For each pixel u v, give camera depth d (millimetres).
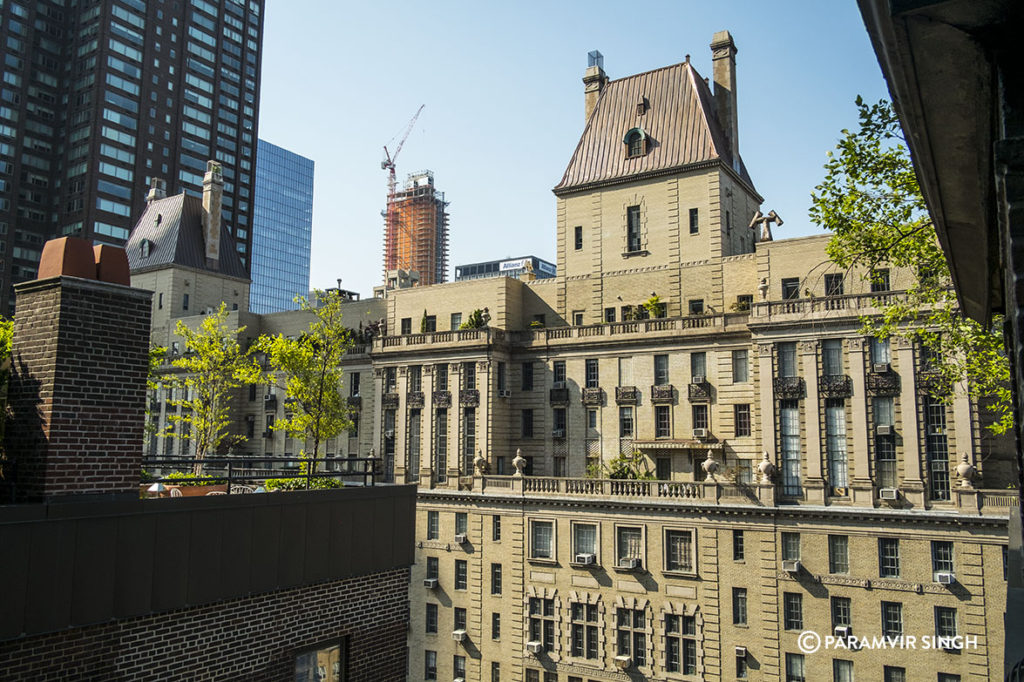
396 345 66250
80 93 134250
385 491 18422
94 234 128125
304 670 16188
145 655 13055
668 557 50562
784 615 46125
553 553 54844
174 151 141750
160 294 93375
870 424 46000
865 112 26984
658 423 56750
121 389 14141
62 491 13070
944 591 41875
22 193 130875
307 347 62781
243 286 100438
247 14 159125
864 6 4738
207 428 72000
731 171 60875
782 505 47438
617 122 66938
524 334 63688
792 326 48969
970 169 6266
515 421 63094
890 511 43594
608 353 59531
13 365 13977
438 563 60219
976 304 10406
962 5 4328
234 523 14617
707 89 66688
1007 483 43438
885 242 28438
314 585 16438
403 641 18672
